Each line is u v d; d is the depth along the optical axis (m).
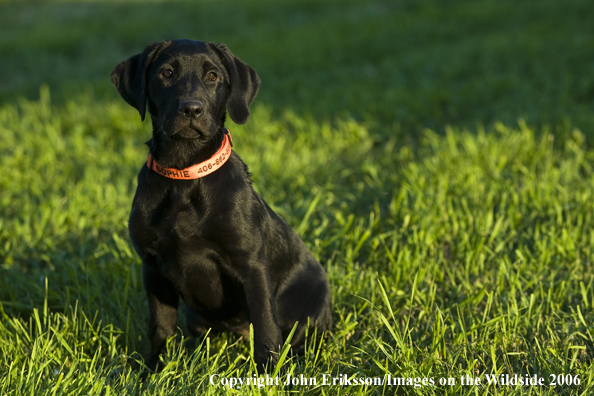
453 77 9.34
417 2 17.02
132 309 3.53
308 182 5.60
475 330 3.12
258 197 3.13
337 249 4.24
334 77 9.85
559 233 4.18
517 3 15.31
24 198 5.32
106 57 13.12
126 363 3.05
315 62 10.69
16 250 4.34
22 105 8.51
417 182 4.98
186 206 2.85
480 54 10.37
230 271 2.93
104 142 7.08
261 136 6.86
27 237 4.48
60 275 3.89
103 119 7.61
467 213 4.39
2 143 6.85
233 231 2.85
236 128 6.98
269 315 2.90
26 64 12.27
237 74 3.10
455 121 7.45
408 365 2.70
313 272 3.39
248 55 11.12
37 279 3.89
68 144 6.89
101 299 3.54
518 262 3.88
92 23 15.84
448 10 15.20
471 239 4.14
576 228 4.16
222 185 2.88
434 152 6.05
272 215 3.26
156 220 2.88
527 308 3.29
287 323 3.26
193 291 3.03
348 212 4.86
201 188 2.85
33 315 3.46
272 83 9.44
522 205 4.59
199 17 16.11
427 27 13.43
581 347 2.96
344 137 6.86
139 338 3.30
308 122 7.32
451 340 3.19
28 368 2.73
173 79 2.91
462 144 6.10
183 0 18.97
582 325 3.19
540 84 8.43
